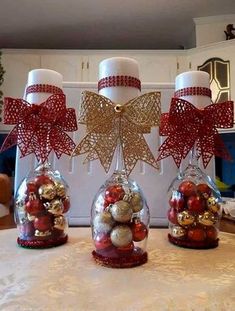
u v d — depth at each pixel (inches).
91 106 13.1
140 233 12.8
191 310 8.4
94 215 13.4
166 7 66.5
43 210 15.3
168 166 20.6
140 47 86.3
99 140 13.3
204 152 15.7
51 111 15.3
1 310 8.4
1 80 73.6
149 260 13.1
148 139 20.1
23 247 14.9
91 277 10.9
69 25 74.6
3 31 77.4
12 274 11.1
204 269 11.9
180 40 83.2
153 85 21.0
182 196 15.8
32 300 8.9
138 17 70.8
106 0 63.7
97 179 20.6
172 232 15.9
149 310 8.4
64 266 12.1
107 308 8.4
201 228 15.4
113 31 78.0
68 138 16.0
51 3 64.9
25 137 15.4
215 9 67.5
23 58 74.7
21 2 64.4
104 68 13.6
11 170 75.1
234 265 12.5
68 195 16.7
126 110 13.1
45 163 16.4
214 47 67.7
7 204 40.3
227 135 70.1
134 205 13.0
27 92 16.3
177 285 10.1
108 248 12.4
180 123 15.4
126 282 10.4
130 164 13.5
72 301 8.8
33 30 77.2
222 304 8.7
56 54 74.7
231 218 22.8
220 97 65.7
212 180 18.3
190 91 15.9
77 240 16.5
